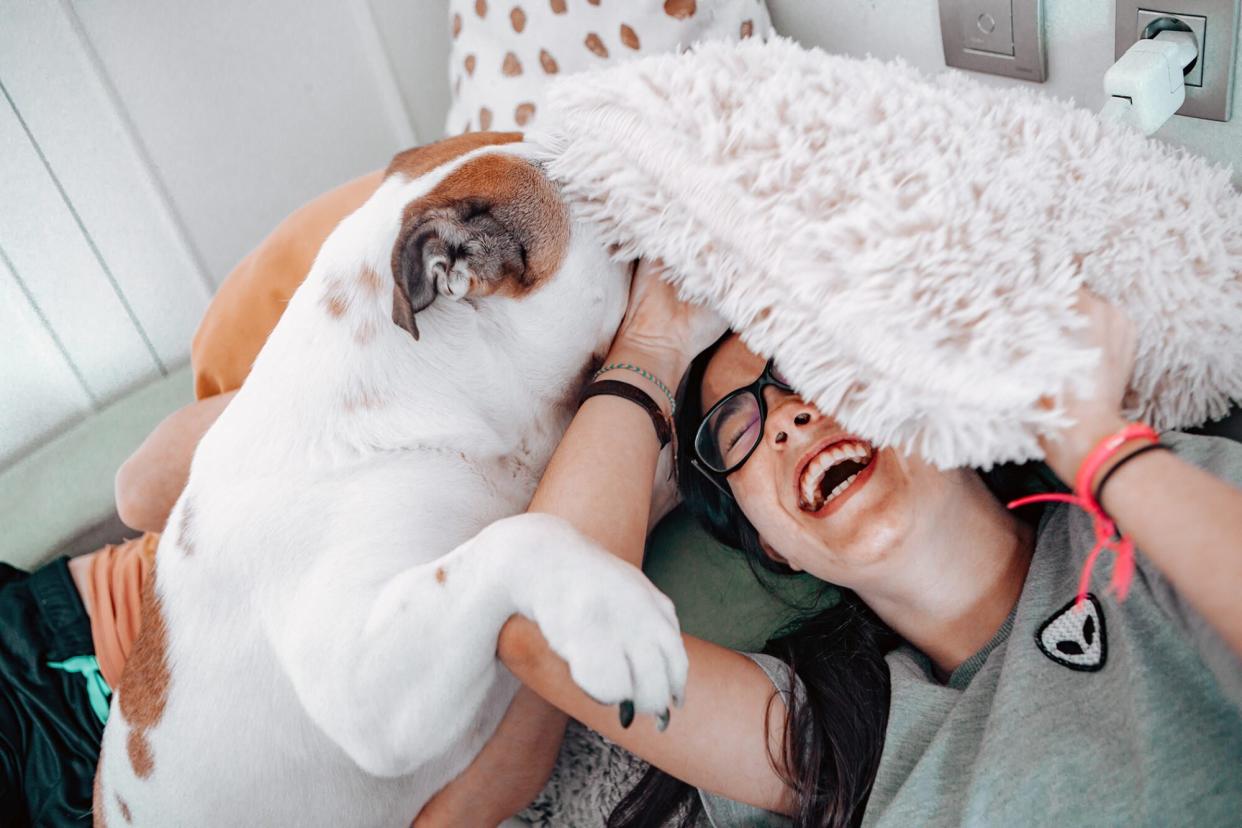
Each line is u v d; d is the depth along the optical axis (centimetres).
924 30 158
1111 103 127
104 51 205
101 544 188
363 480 119
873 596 123
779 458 124
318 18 228
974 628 121
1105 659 103
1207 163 132
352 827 127
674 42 171
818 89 118
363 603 107
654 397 124
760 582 147
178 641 123
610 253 129
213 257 232
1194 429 124
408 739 106
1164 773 94
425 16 239
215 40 217
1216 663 94
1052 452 96
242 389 132
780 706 119
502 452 129
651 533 161
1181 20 124
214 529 122
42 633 167
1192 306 108
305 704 112
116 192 215
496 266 120
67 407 224
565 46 177
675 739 114
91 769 160
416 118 249
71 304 217
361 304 122
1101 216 107
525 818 147
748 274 112
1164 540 86
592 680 87
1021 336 94
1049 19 140
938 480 114
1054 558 116
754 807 122
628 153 119
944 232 100
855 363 103
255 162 231
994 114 117
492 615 97
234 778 120
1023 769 100
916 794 108
